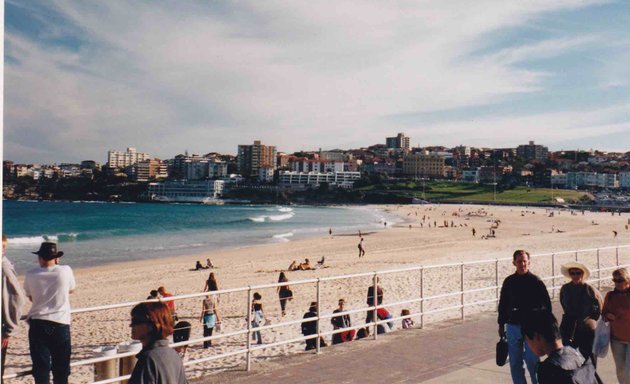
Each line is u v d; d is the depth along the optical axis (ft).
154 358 10.45
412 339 28.94
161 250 173.88
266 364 24.22
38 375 16.69
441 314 54.19
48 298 16.98
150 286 95.04
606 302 19.26
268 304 66.69
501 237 219.20
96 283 100.58
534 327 11.27
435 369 23.39
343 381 21.67
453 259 126.72
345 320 40.06
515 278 20.17
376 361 24.66
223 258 147.02
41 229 279.28
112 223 329.31
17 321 15.67
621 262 95.76
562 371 10.64
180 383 10.76
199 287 92.63
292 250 166.81
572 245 164.25
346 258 138.00
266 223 336.08
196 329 54.19
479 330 31.24
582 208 602.44
